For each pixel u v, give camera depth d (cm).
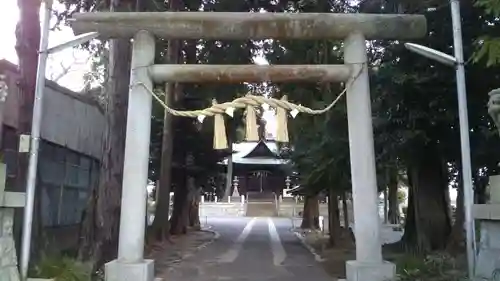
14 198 725
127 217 880
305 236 2403
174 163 2284
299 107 919
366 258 879
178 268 1273
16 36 1062
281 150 2708
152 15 920
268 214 4906
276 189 5209
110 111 1180
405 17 931
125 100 1188
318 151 1463
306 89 1700
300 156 1773
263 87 1864
